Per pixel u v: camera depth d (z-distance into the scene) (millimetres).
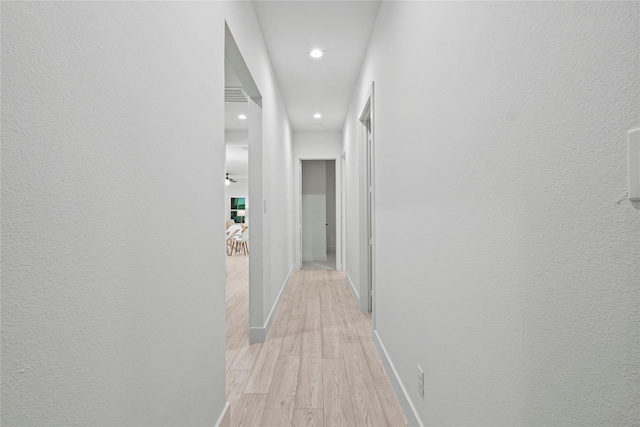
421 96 1490
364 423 1709
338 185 6180
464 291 1076
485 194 937
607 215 538
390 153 2133
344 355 2535
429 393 1407
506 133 829
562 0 632
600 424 554
